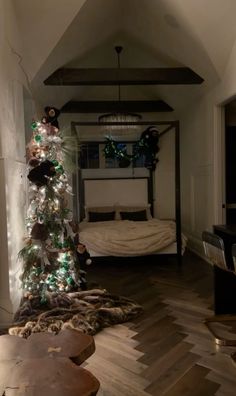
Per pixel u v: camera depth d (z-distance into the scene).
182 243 4.51
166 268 4.30
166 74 4.21
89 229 4.58
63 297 2.94
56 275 3.00
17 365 1.27
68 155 3.37
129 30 4.22
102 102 5.80
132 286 3.58
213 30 3.26
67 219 3.09
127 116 4.93
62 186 3.06
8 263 2.59
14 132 2.95
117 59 5.06
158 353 2.17
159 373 1.95
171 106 5.89
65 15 3.20
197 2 2.99
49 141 3.00
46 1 3.04
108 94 6.20
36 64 3.60
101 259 4.37
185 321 2.66
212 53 3.54
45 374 1.21
